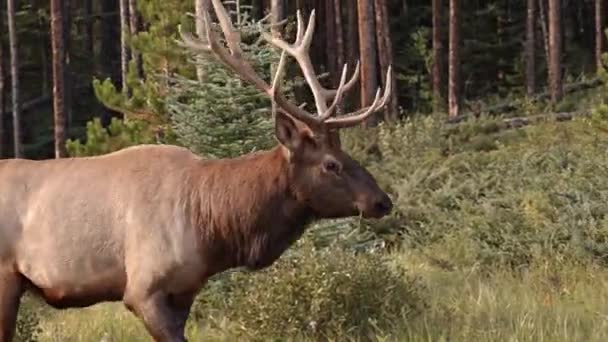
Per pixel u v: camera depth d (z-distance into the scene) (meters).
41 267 8.60
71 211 8.57
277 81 8.50
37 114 41.59
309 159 8.50
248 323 10.45
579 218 14.99
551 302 11.68
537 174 18.48
